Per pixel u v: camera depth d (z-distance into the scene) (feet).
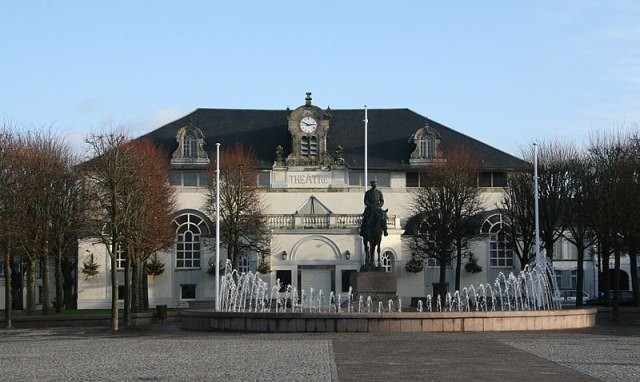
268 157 264.93
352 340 110.42
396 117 280.92
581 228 207.72
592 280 299.79
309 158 262.26
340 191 260.01
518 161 258.57
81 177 201.26
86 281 250.37
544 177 224.12
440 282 235.61
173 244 234.38
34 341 122.21
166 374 76.59
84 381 72.33
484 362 83.87
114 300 151.43
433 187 239.71
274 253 246.06
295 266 246.27
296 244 246.68
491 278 256.11
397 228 252.01
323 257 246.88
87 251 249.75
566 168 223.30
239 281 216.54
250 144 268.82
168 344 110.42
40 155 195.11
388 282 151.33
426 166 255.50
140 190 182.29
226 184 239.30
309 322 125.39
